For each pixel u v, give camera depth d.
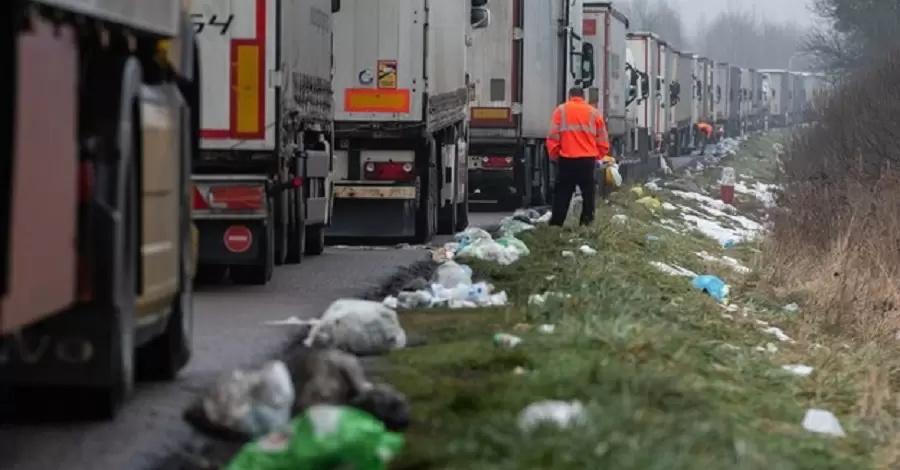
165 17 17.95
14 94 12.02
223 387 15.02
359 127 44.28
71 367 15.66
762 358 25.55
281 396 14.98
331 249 43.62
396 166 44.88
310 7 36.88
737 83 196.88
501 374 18.95
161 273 17.69
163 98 18.00
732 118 193.75
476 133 62.91
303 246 38.38
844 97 70.38
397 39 44.19
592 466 13.55
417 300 27.55
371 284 32.53
